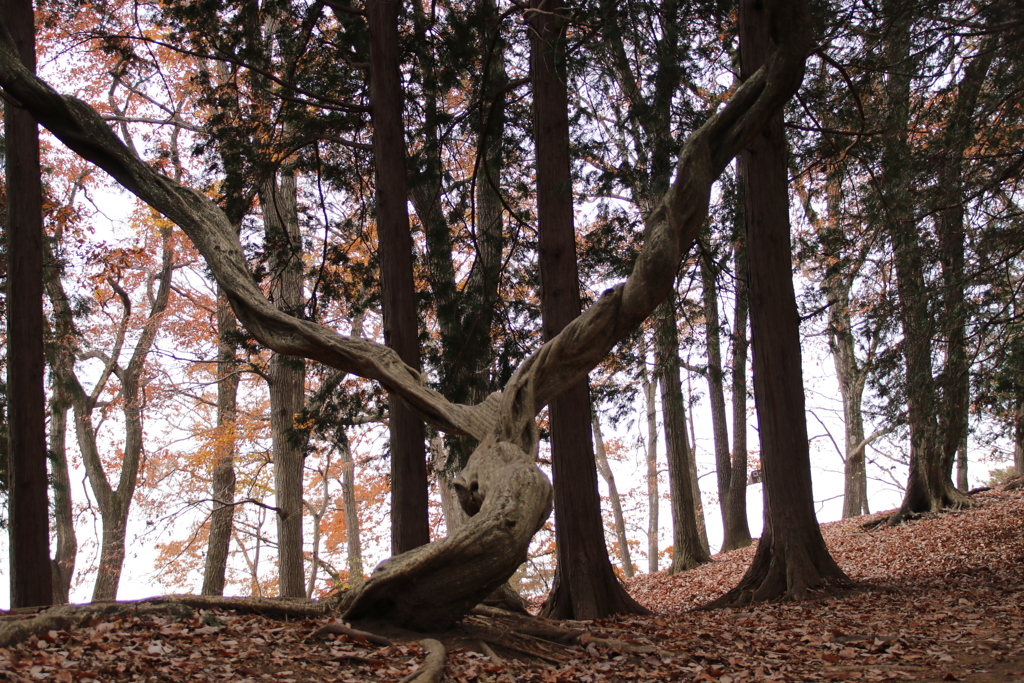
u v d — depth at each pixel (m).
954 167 12.97
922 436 13.59
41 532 10.85
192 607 6.45
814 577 11.59
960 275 12.55
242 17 15.01
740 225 15.04
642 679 6.01
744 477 23.44
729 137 6.53
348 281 17.14
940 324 12.92
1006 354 12.53
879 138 14.23
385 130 13.64
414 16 14.75
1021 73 12.12
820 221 17.50
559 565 12.27
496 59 15.73
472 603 6.26
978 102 13.26
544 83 13.12
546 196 12.92
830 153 14.69
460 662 5.72
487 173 15.45
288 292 20.59
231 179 15.06
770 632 8.67
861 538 18.69
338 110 14.97
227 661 5.16
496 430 6.88
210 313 24.84
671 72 13.05
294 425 17.88
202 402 24.55
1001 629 7.80
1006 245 12.51
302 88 15.26
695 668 6.50
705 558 21.41
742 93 6.43
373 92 13.79
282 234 15.91
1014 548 13.94
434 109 15.51
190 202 7.50
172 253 24.31
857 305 15.44
